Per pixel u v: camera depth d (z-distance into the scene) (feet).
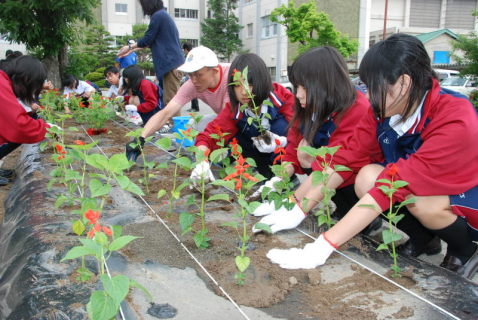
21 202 9.45
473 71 36.81
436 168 6.18
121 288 3.65
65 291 5.28
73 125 21.06
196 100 47.37
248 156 13.29
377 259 6.57
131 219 8.12
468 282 5.79
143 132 12.16
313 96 7.88
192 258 6.52
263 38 92.32
